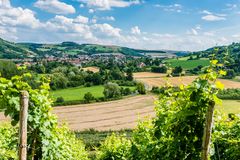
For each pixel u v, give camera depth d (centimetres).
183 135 647
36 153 759
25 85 710
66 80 9638
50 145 766
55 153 802
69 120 6575
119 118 6831
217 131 732
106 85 8588
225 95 5694
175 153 656
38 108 727
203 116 634
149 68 13725
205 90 609
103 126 6225
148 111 7319
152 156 779
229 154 722
